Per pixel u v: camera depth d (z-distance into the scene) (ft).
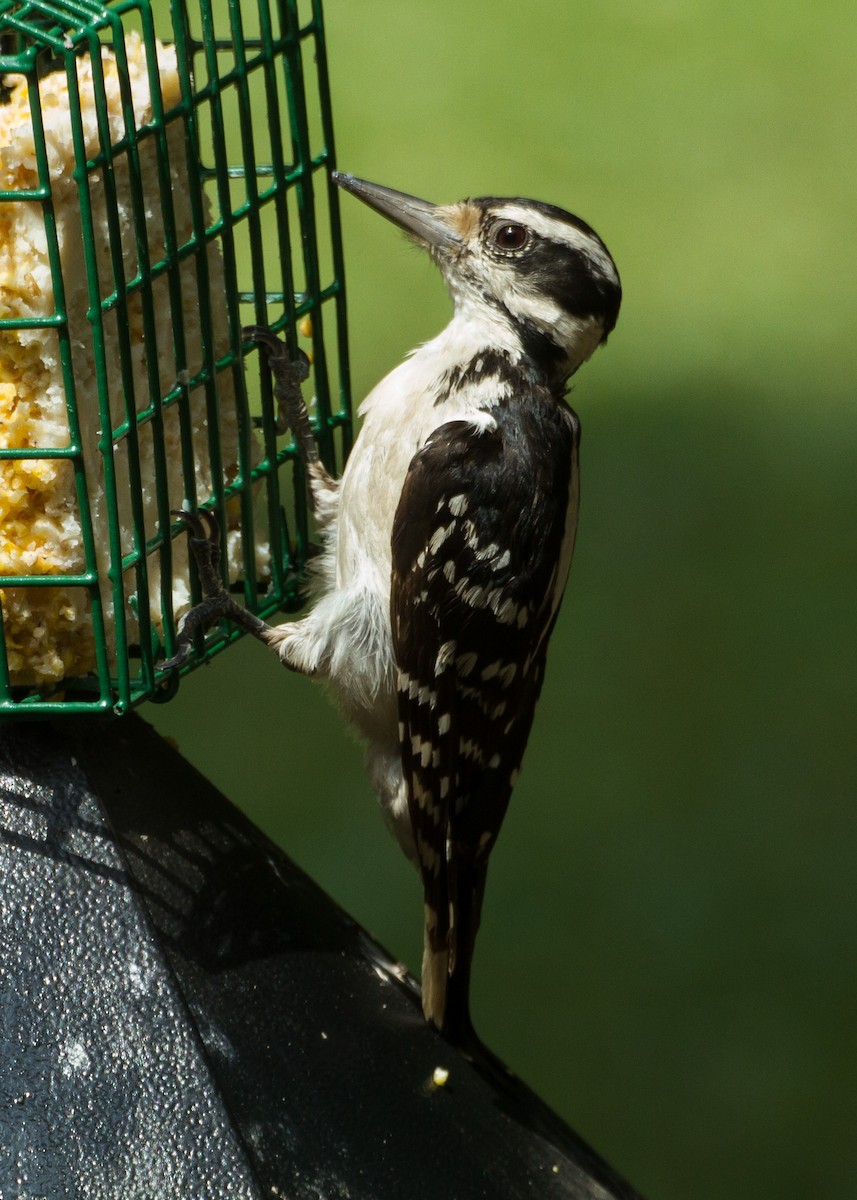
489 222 29.91
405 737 28.84
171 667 25.52
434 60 78.38
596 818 49.03
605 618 55.72
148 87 24.16
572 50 80.02
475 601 28.55
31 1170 20.29
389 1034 24.63
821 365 66.08
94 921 22.21
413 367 29.91
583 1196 24.66
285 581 29.73
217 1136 20.85
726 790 49.62
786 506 60.39
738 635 55.47
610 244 69.51
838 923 45.70
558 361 30.35
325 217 68.08
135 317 24.72
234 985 22.82
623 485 60.90
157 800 24.21
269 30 27.02
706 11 84.38
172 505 26.50
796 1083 41.39
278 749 50.37
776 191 73.10
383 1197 22.02
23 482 23.93
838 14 83.46
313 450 29.50
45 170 22.30
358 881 46.26
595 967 44.80
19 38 24.88
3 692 23.62
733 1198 39.47
